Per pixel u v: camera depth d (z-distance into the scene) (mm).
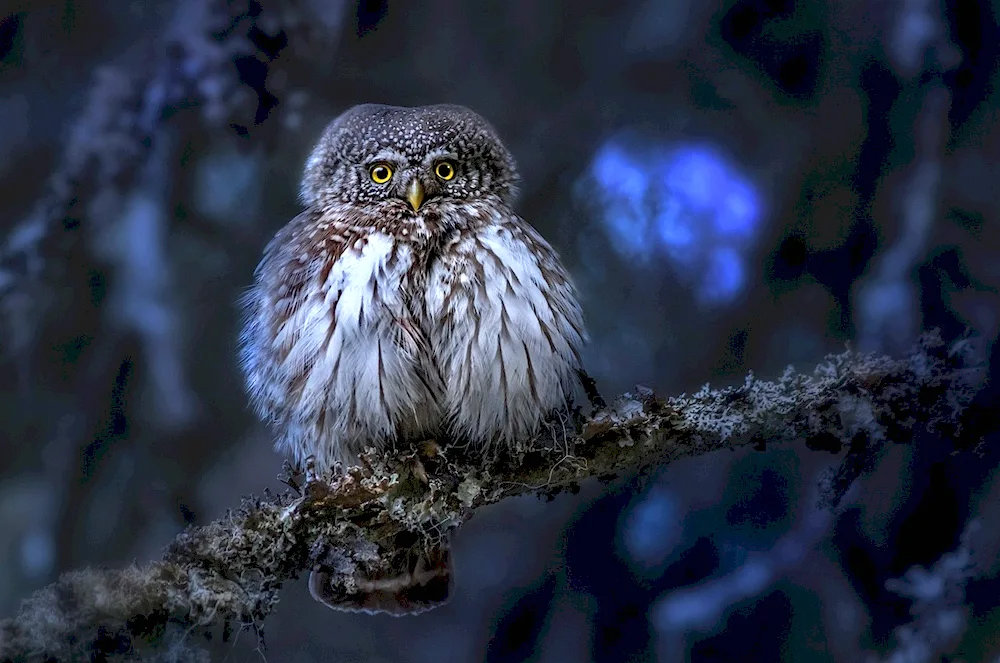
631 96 4871
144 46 4828
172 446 4867
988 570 4707
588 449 4684
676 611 4812
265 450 4895
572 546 4883
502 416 4707
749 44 4848
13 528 4855
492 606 4898
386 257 4711
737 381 4848
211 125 4809
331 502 4660
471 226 4719
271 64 4797
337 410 4711
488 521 4906
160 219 4824
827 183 4836
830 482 4680
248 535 4648
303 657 4918
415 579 4707
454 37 4914
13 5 4859
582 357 4746
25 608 4625
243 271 4879
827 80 4836
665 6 4867
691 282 4848
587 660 4863
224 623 4641
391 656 4914
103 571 4633
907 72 4785
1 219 4855
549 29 4914
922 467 4730
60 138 4855
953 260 4770
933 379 4668
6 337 4832
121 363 4852
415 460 4680
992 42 4773
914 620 4707
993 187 4773
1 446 4863
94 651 4629
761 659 4805
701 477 4855
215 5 4789
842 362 4676
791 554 4797
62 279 4828
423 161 4723
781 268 4844
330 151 4742
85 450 4852
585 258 4855
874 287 4777
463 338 4703
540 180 4871
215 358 4879
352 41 4883
